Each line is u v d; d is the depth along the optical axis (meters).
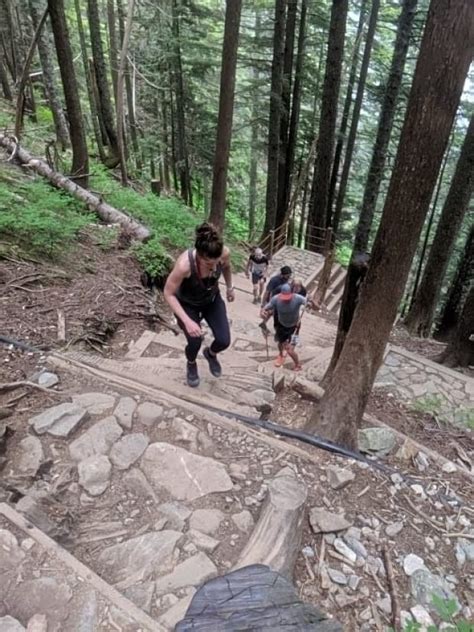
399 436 4.22
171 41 14.77
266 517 2.66
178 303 3.66
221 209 10.23
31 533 2.31
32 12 12.23
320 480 3.25
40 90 19.28
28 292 5.50
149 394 3.82
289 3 13.23
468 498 3.57
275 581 1.90
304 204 18.89
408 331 10.68
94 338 5.04
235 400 4.35
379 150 10.44
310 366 6.28
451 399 6.28
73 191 8.99
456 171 9.43
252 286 10.16
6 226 6.37
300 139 17.72
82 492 2.86
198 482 3.00
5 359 4.10
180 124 16.73
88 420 3.45
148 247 7.61
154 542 2.50
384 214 3.31
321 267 12.41
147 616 1.97
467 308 7.67
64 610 1.97
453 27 2.65
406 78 14.02
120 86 11.20
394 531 3.02
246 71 25.64
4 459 2.98
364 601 2.50
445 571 2.85
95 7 13.08
